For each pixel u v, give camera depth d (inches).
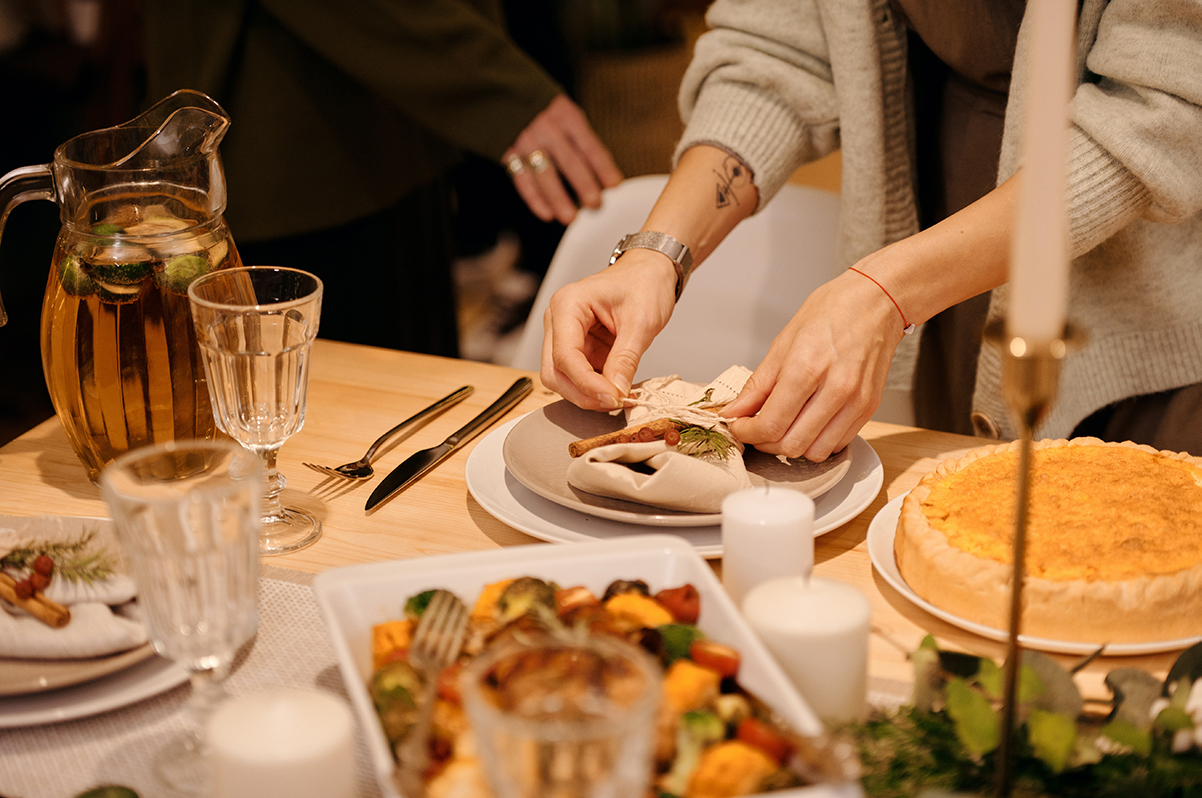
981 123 71.6
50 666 43.4
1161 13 56.2
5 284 149.3
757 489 44.7
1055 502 48.6
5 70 156.1
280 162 94.3
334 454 58.8
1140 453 52.4
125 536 39.0
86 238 50.3
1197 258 65.2
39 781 40.9
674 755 37.3
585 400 57.0
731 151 71.0
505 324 178.1
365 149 99.3
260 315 49.5
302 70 92.9
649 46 199.3
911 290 55.9
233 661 45.5
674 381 59.3
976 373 78.9
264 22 90.8
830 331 53.7
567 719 35.6
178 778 40.6
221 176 54.2
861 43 68.5
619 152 201.2
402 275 110.9
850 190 73.3
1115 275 66.5
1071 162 58.7
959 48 67.7
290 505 54.5
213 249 52.8
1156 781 38.0
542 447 56.2
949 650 41.4
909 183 76.7
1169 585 43.9
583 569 43.8
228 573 39.7
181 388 52.7
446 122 97.2
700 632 40.6
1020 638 44.6
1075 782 38.5
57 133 160.2
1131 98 57.9
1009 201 56.6
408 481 55.9
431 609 40.8
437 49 93.1
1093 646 44.0
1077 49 62.2
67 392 52.2
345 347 71.8
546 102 97.0
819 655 39.8
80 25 158.1
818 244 84.7
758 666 38.8
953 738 39.2
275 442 52.3
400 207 109.1
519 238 184.7
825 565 50.4
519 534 52.6
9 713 42.2
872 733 39.4
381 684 39.3
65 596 44.6
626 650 36.0
